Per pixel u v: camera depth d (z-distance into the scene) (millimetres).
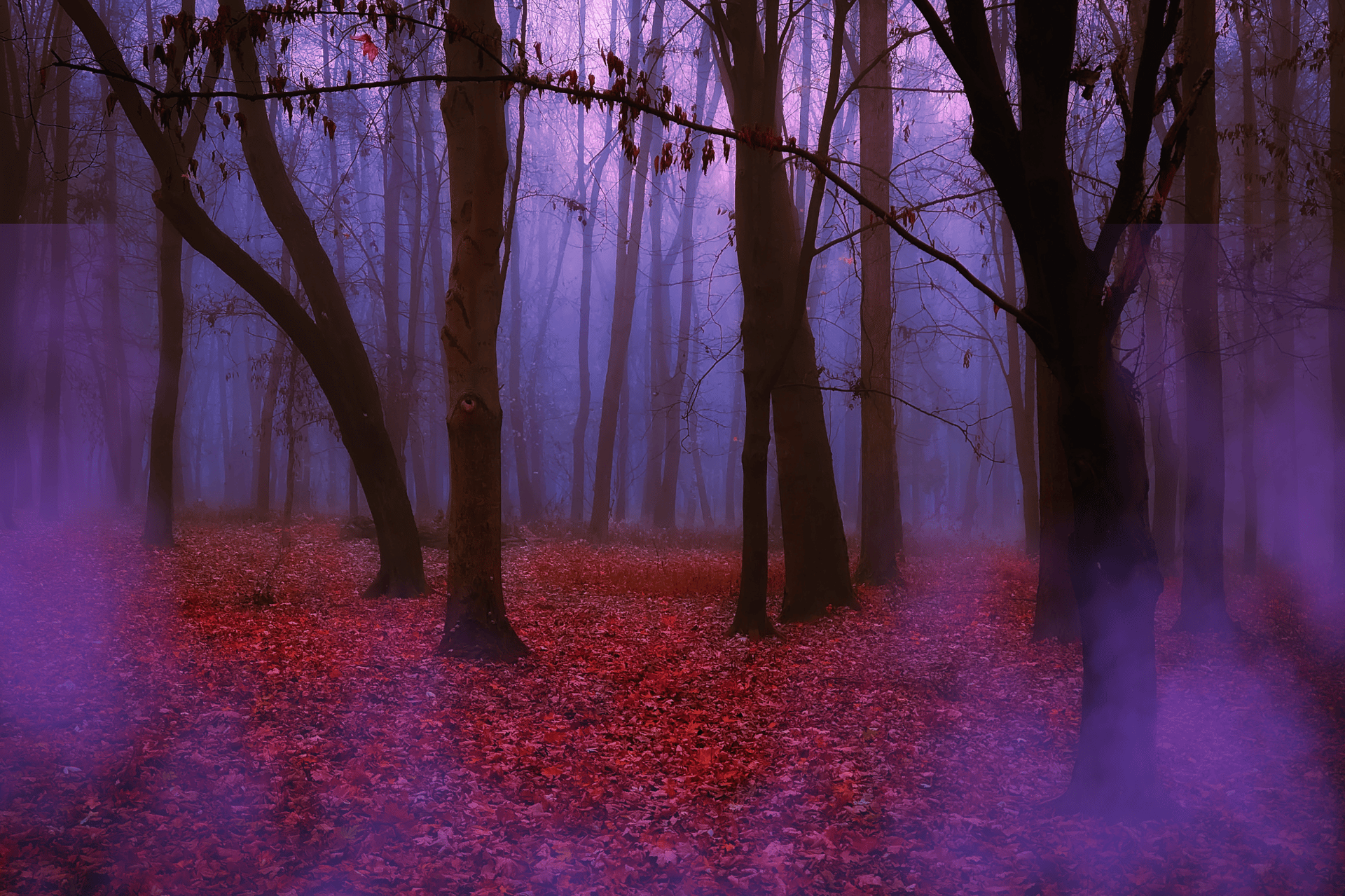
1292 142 13969
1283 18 18703
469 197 9703
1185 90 10781
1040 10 4691
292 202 12961
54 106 21000
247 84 12680
